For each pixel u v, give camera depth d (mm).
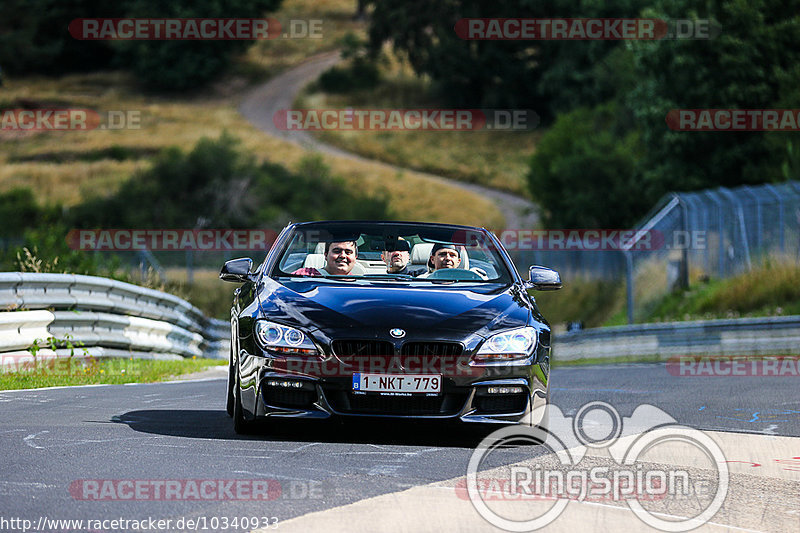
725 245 71375
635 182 121875
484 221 176500
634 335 59094
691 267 73500
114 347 35594
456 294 17594
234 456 14664
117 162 199625
